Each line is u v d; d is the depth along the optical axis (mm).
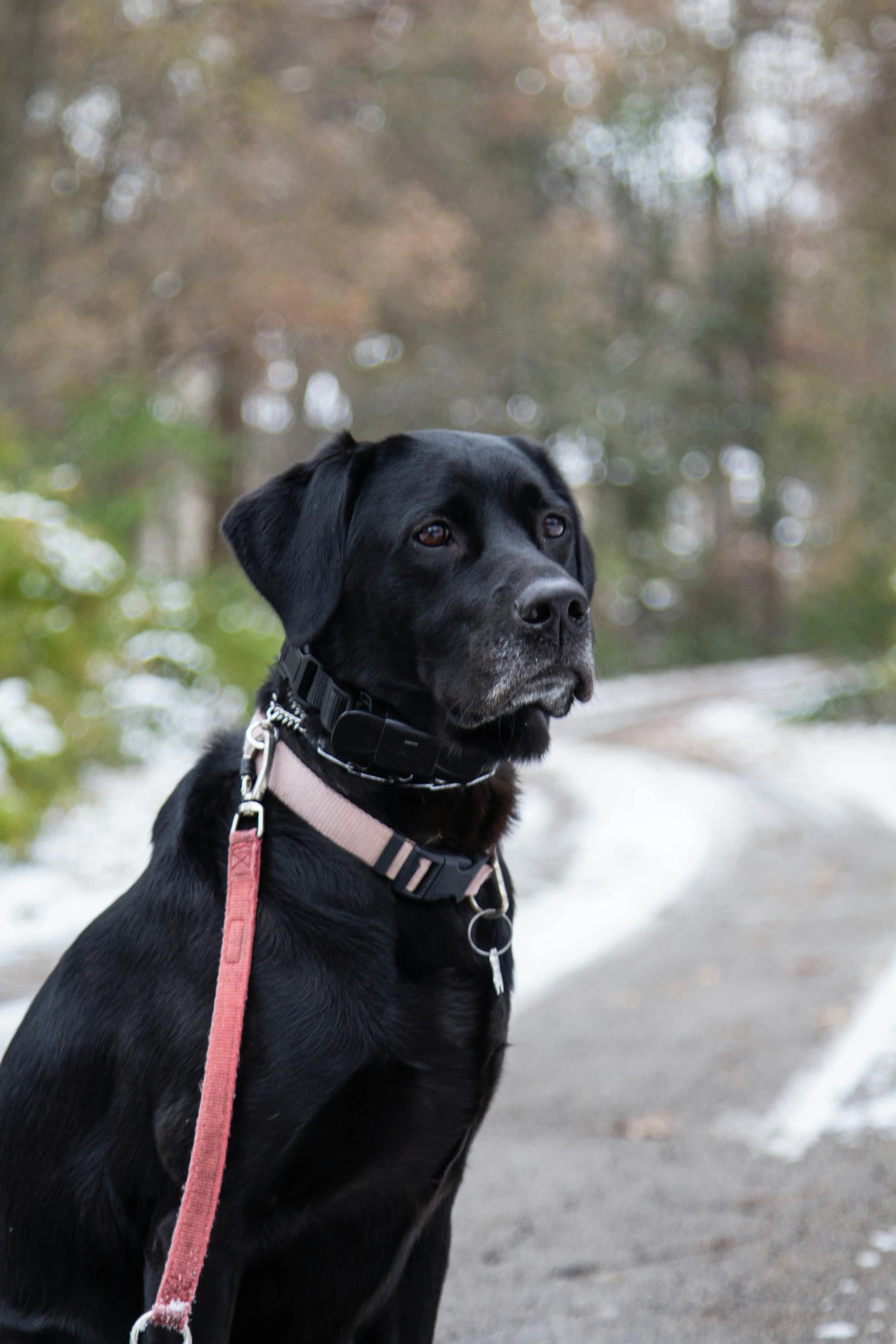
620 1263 3479
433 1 24469
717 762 16766
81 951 2402
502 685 2529
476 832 2510
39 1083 2340
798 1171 4047
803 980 6320
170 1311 2039
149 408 14031
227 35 18953
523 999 6121
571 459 35625
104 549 8688
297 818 2387
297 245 20516
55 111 18484
